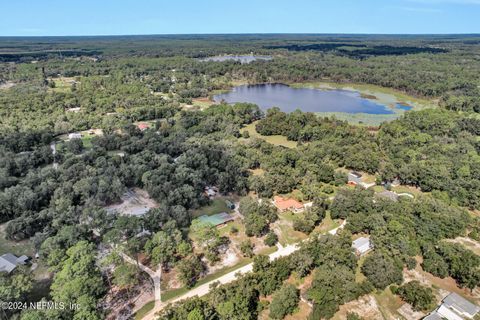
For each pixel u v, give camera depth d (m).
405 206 90.81
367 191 101.38
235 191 110.81
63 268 62.97
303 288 69.12
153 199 104.81
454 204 99.50
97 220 83.56
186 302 59.28
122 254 75.38
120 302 64.88
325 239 77.38
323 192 109.69
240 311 57.88
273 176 110.56
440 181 108.00
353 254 74.06
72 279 59.72
